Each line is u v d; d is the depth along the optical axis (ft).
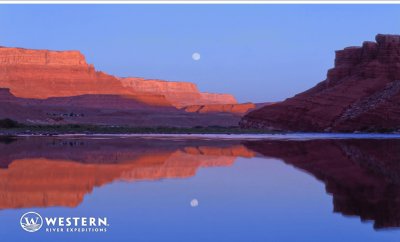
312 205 54.44
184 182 72.49
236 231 43.65
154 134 288.92
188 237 41.83
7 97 628.28
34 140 196.65
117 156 116.88
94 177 77.71
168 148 147.23
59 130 315.17
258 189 65.82
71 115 574.15
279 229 44.24
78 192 63.16
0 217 48.91
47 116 444.96
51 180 74.02
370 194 61.00
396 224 45.60
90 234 42.86
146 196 60.39
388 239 41.06
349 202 55.77
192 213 50.75
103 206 54.19
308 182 72.02
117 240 41.14
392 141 189.47
